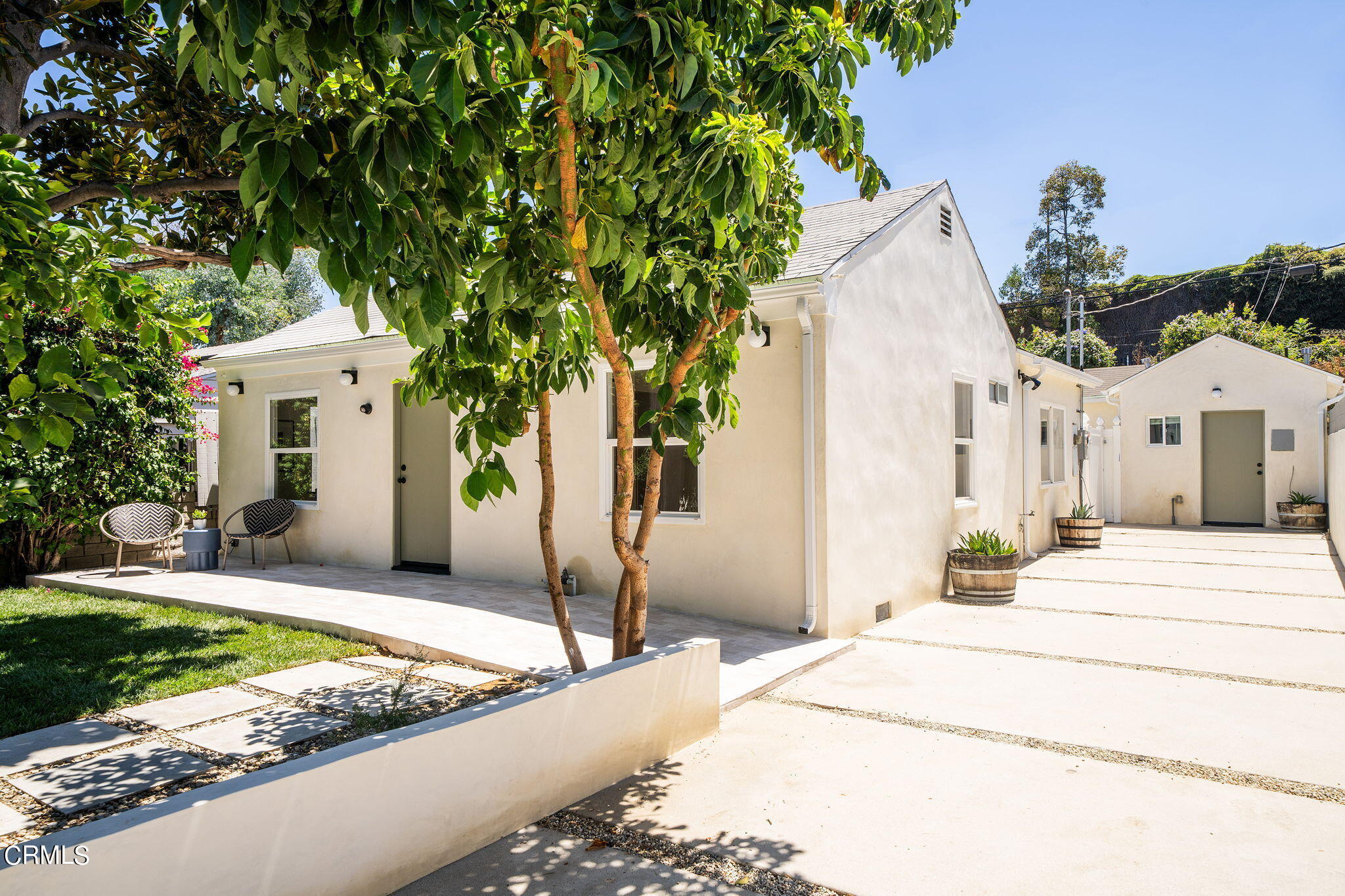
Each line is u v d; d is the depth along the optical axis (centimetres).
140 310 336
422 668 521
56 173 445
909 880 279
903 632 681
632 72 283
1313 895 270
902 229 775
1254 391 1664
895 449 750
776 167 384
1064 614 763
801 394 635
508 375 409
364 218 203
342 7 213
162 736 396
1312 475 1612
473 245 340
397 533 936
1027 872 285
